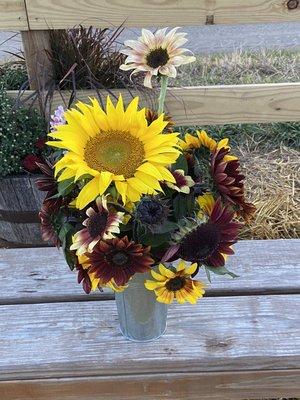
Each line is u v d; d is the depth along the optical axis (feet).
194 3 4.58
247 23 4.69
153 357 3.13
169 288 2.62
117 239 2.37
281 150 6.18
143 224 2.38
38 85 4.82
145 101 4.86
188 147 2.72
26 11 4.53
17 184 4.67
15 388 3.22
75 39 4.78
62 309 3.44
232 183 2.54
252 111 5.04
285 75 7.27
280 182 5.68
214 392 3.26
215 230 2.42
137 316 3.05
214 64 7.68
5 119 4.61
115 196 2.36
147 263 2.43
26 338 3.26
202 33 9.57
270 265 3.72
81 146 2.40
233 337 3.23
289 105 5.01
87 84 4.92
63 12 4.57
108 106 2.46
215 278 3.61
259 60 7.79
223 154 2.57
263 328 3.28
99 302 3.48
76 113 2.44
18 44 8.56
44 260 3.81
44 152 4.73
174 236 2.43
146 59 2.56
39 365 3.13
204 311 3.39
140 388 3.24
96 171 2.31
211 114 5.05
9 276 3.69
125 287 2.71
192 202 2.55
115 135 2.43
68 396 3.26
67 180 2.45
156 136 2.41
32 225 4.99
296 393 3.28
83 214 2.58
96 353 3.17
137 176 2.33
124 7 4.59
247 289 3.54
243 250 3.85
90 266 2.43
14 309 3.45
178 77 7.18
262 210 5.24
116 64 4.92
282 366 3.17
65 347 3.20
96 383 3.21
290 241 3.94
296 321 3.32
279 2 4.59
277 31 9.57
